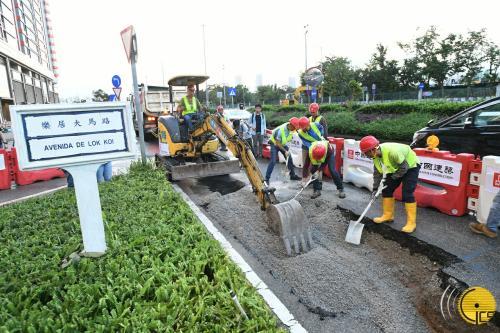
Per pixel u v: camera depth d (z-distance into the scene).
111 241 3.84
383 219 5.06
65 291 3.04
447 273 3.75
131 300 2.80
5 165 8.60
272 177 8.61
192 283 3.10
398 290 3.70
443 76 43.50
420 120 14.73
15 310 2.69
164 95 18.55
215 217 6.03
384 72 45.62
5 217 5.03
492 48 41.41
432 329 3.15
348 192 6.72
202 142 8.10
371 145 4.65
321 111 22.70
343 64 40.28
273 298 3.36
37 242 4.00
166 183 6.77
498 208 4.19
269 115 26.27
